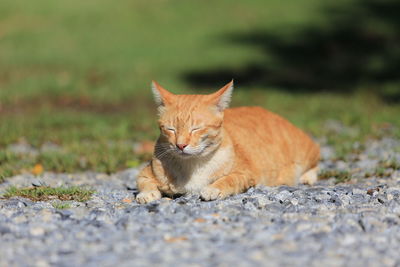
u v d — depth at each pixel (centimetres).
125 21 4284
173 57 3575
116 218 844
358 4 4372
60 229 784
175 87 2878
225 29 4094
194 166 1007
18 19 4281
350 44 3734
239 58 3559
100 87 2758
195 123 966
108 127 1936
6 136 1708
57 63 3272
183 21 4278
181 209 870
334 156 1476
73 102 2495
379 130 1805
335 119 2088
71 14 4419
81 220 825
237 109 1189
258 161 1091
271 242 723
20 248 707
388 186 1084
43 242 730
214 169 1007
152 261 660
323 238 732
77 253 690
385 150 1514
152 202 930
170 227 785
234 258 668
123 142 1705
